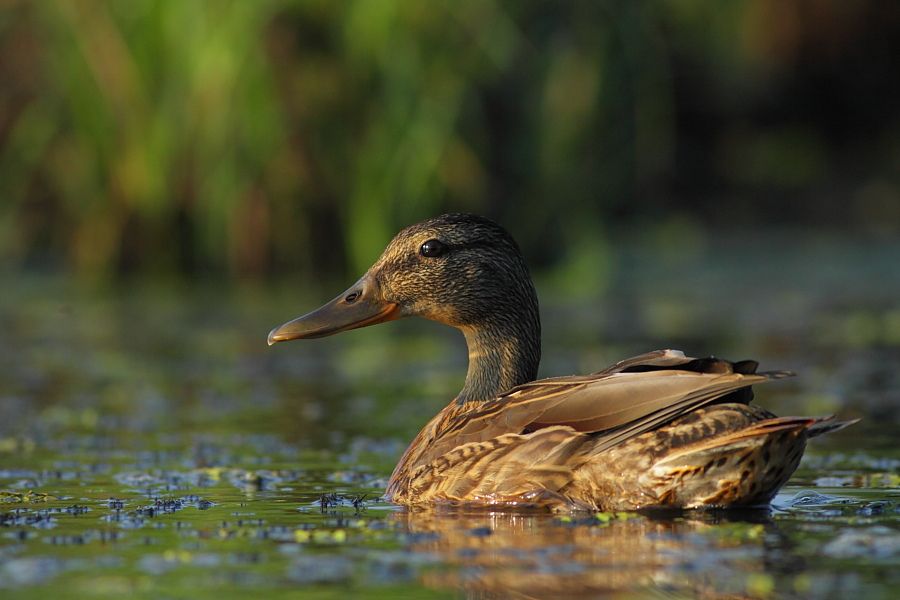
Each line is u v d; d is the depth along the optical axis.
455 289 9.06
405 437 10.90
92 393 13.13
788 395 12.32
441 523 7.56
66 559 6.79
